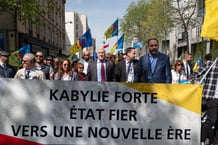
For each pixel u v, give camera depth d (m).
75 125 3.88
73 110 3.86
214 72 4.92
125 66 7.13
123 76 7.09
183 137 3.91
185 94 3.87
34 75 5.54
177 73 8.40
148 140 3.92
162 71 5.43
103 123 3.89
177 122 3.90
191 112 3.89
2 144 3.85
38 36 33.28
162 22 30.73
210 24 4.18
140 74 5.61
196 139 3.91
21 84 3.82
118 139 3.91
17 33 23.88
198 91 3.87
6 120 3.83
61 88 3.83
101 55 6.58
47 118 3.85
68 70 6.89
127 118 3.89
